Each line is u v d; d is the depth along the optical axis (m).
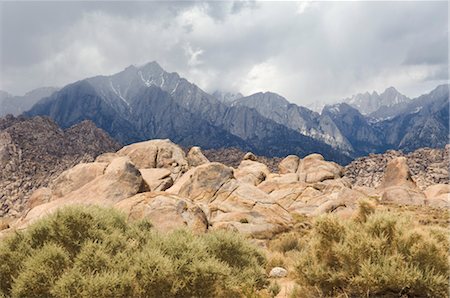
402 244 7.44
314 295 7.68
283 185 40.62
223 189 28.22
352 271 7.41
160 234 9.55
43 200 33.75
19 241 8.36
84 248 7.68
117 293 6.95
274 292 9.09
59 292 6.83
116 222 9.78
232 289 8.70
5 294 7.61
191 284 7.65
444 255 7.23
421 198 43.69
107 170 32.50
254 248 11.80
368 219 8.01
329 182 47.09
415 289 6.89
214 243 10.23
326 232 8.01
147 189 31.23
